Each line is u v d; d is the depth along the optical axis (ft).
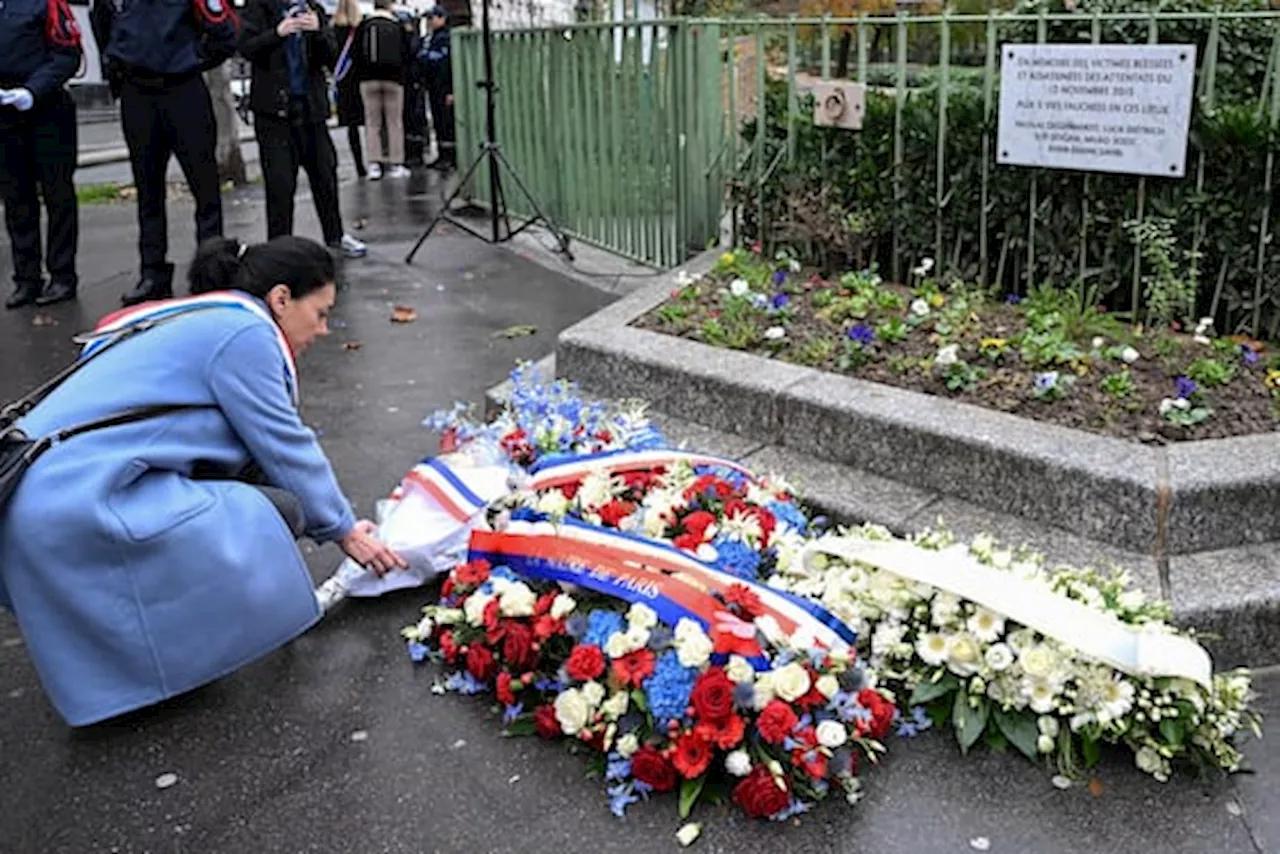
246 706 9.97
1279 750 9.14
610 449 12.09
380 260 26.73
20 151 22.70
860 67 17.25
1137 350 13.71
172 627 9.45
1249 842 8.20
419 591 11.67
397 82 39.29
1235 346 13.52
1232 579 10.29
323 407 17.11
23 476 9.02
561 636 9.67
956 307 14.92
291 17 24.18
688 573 9.61
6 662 10.84
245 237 30.25
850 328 14.89
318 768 9.18
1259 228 14.02
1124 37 15.35
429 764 9.21
